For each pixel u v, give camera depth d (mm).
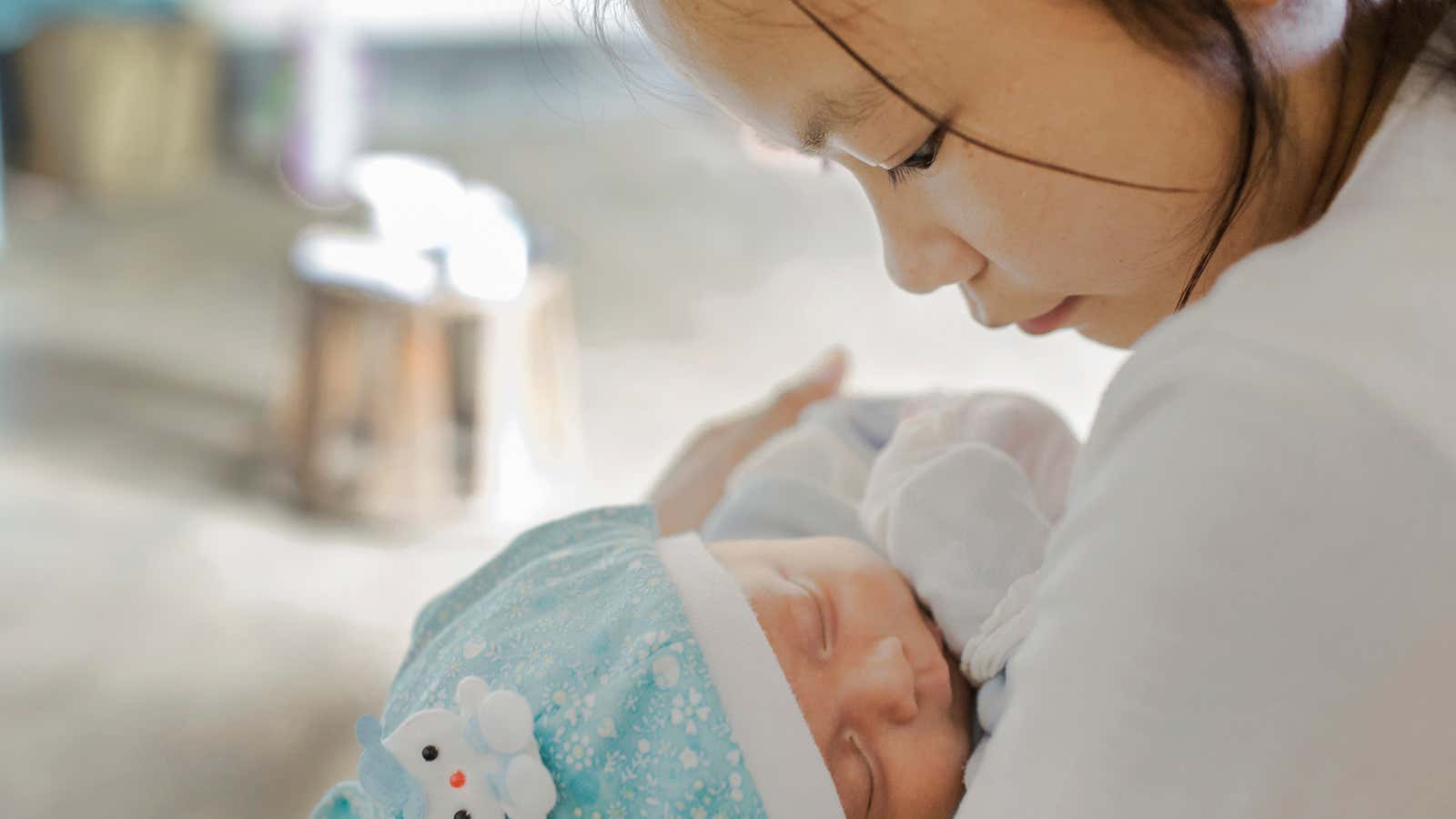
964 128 595
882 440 1314
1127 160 588
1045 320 722
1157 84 573
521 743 843
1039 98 579
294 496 3438
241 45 6031
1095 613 555
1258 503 524
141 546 3188
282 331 4398
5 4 5406
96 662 2773
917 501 1065
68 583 3023
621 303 4887
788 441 1298
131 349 4199
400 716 950
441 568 3164
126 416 3801
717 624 897
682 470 1432
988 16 566
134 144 5531
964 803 612
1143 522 546
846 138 617
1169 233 612
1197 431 540
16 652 2787
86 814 2371
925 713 1003
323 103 5504
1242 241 634
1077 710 556
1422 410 516
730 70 615
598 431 3893
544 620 940
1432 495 517
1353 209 573
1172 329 573
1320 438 521
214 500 3400
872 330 4707
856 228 5734
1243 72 570
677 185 6133
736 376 4336
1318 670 527
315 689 2730
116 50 5379
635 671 861
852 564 1061
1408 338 526
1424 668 530
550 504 3438
